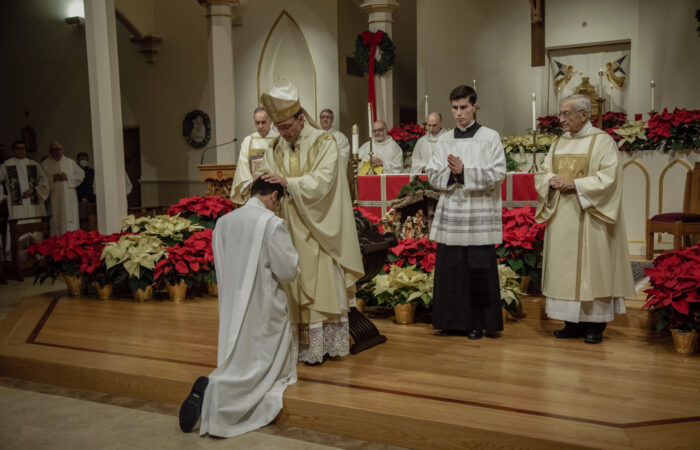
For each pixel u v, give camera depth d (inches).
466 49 400.5
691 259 150.6
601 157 150.0
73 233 231.8
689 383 125.4
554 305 154.9
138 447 113.8
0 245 289.3
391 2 370.0
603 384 125.4
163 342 164.4
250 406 119.8
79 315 197.0
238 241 122.9
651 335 162.9
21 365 154.6
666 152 245.1
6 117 537.0
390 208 215.3
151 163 493.7
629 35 364.2
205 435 118.6
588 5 373.1
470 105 150.6
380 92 377.4
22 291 271.0
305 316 136.9
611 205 148.5
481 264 153.6
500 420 108.3
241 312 120.3
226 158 364.5
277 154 142.6
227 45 361.7
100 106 287.0
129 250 213.2
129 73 493.0
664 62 351.3
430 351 150.3
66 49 508.7
